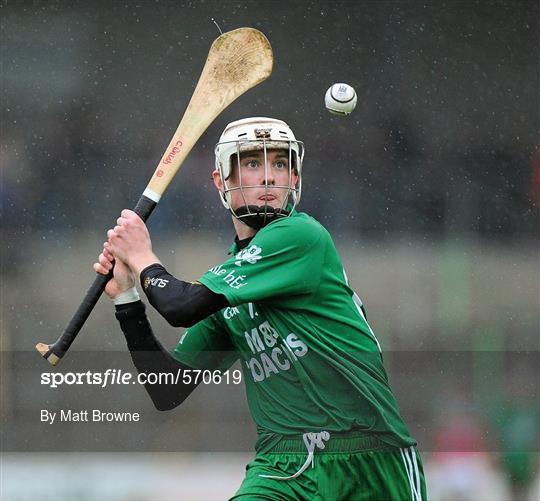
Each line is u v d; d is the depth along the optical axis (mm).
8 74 29219
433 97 30500
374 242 28828
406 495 11492
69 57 29875
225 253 27484
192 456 20406
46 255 27844
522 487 19062
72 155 29016
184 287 11234
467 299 27750
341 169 29641
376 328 26828
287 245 11203
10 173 28500
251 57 13078
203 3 30328
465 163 29859
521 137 30016
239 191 11852
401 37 30406
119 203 28828
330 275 11438
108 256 12320
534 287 27562
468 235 29016
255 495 11203
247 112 29984
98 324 25219
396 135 30016
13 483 19219
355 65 30578
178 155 12797
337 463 11281
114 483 19469
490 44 30672
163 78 30047
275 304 11352
